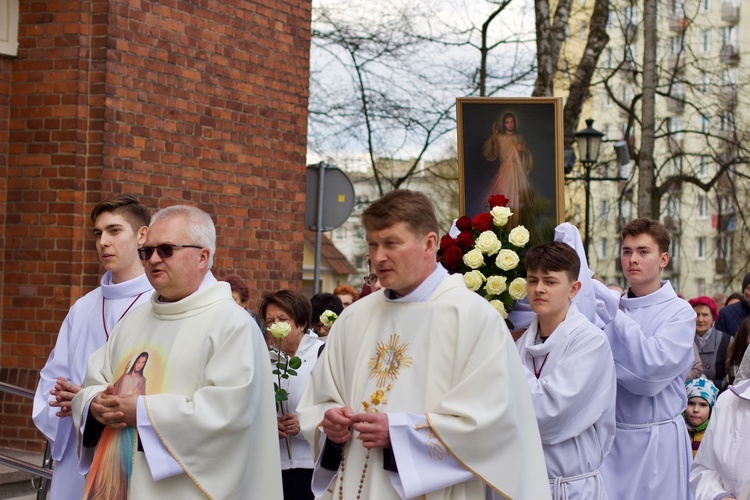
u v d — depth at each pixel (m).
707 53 46.50
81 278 9.15
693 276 51.94
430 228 4.36
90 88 9.20
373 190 28.56
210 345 4.62
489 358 4.23
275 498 4.71
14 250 9.29
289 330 6.43
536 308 5.25
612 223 39.03
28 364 9.23
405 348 4.38
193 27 10.05
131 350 4.78
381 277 4.36
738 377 4.85
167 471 4.43
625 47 25.20
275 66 11.05
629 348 6.12
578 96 21.59
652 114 20.17
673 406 6.39
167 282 4.73
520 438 4.23
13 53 9.26
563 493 5.11
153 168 9.66
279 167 11.12
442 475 4.14
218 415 4.46
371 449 4.31
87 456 4.77
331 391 4.55
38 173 9.23
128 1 9.37
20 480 8.66
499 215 5.76
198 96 10.13
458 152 6.80
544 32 19.77
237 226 10.62
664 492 6.30
